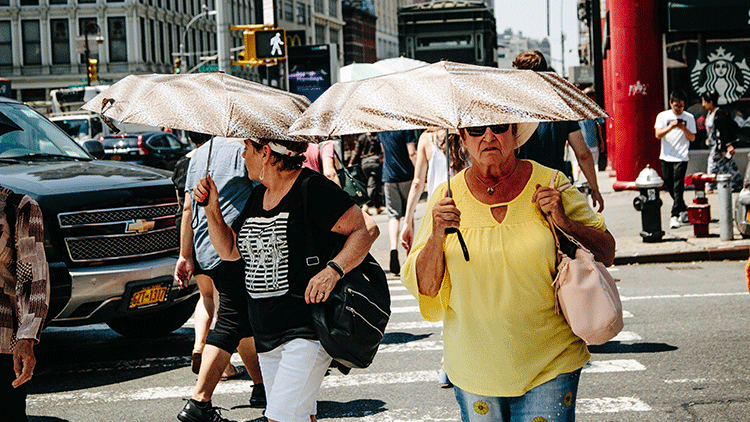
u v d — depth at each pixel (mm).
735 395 5527
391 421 5258
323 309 3617
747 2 17891
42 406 5859
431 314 3324
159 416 5570
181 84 3779
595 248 3141
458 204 3160
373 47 124812
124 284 6617
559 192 3037
